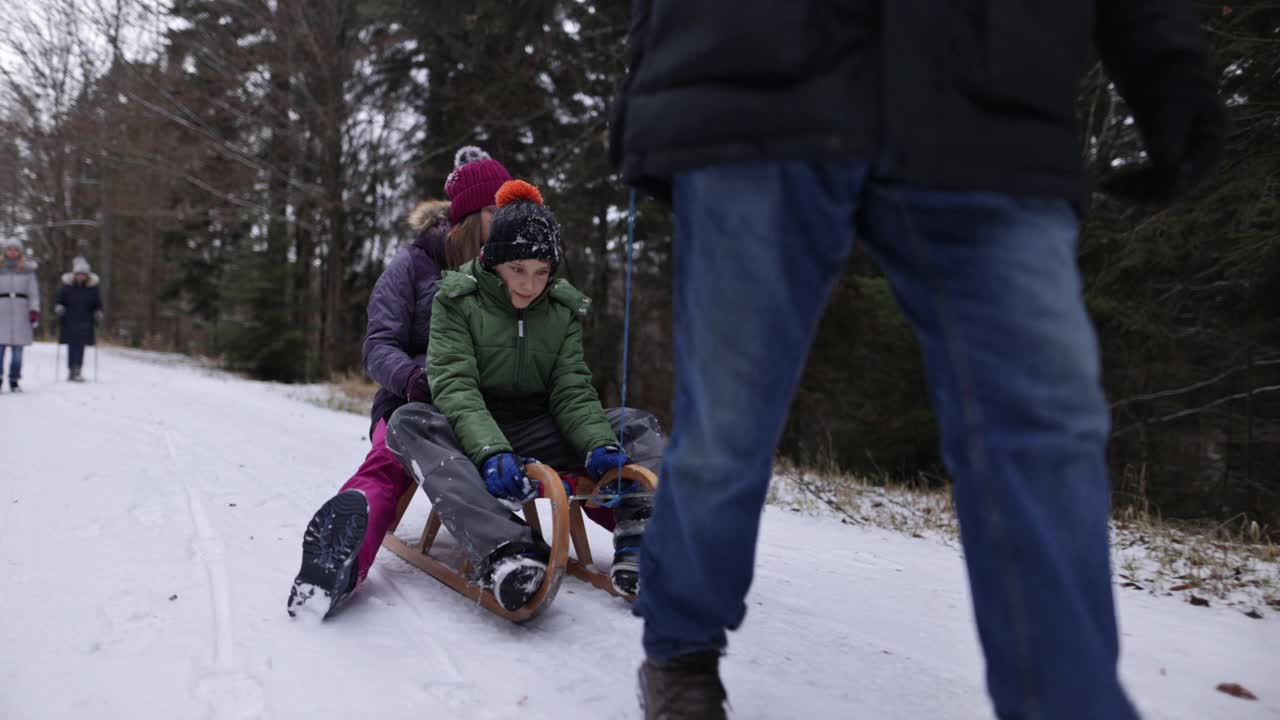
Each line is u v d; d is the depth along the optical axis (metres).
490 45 9.80
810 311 1.16
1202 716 1.91
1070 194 1.05
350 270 18.36
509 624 2.23
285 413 8.69
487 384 2.57
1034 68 1.03
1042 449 0.98
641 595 1.42
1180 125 1.07
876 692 1.90
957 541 4.17
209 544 2.94
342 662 1.90
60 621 2.10
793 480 5.95
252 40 15.89
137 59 16.27
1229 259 5.27
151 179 21.06
